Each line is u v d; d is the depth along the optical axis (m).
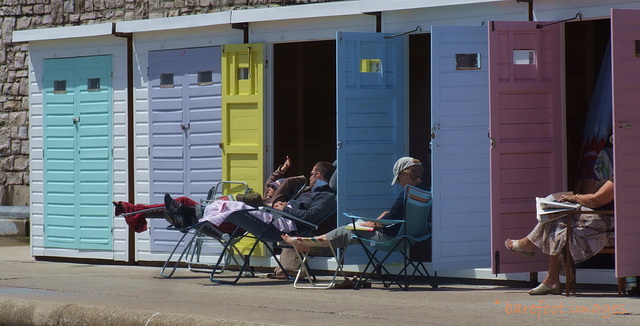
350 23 36.84
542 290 30.28
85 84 43.00
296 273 36.34
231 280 35.62
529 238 30.34
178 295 30.48
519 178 32.16
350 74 35.22
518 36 32.12
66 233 43.72
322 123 47.91
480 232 33.56
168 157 40.88
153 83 41.19
